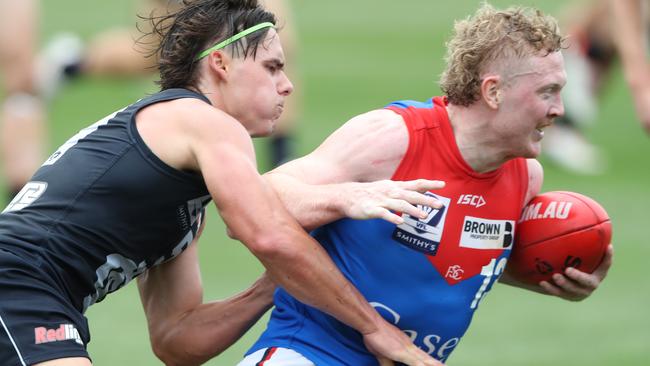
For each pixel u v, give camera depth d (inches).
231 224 520.1
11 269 527.5
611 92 1934.1
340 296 526.0
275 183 535.5
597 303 991.6
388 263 545.6
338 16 2513.5
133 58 1691.7
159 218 544.4
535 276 585.0
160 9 933.2
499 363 843.4
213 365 852.6
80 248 535.8
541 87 523.8
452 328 560.4
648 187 1336.1
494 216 554.6
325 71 1930.4
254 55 550.9
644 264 1079.6
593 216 573.6
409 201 502.6
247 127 561.9
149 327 613.9
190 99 546.9
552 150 1423.5
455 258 548.7
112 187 537.0
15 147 1091.9
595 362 843.4
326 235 562.9
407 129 541.6
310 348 559.8
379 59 2039.9
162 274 605.3
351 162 539.2
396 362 557.3
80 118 1589.6
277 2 1291.8
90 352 857.5
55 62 1656.0
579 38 1453.0
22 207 546.0
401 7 2623.0
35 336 522.0
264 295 596.7
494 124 533.3
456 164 542.3
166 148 536.4
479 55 527.2
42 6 2468.0
